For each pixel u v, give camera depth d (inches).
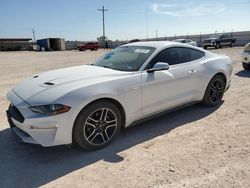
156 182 114.0
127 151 143.9
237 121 183.9
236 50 1053.2
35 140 129.0
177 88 179.6
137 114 159.6
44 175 122.8
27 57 1058.7
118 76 152.4
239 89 278.2
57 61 775.7
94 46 1958.7
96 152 143.8
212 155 136.0
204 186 109.9
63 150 146.9
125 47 197.2
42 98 130.4
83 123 135.9
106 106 143.4
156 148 146.3
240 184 110.7
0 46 2258.9
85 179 118.5
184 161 130.7
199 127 175.0
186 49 195.2
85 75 152.0
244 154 136.1
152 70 163.0
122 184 113.6
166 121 187.8
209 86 206.5
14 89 157.2
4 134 170.2
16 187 113.9
